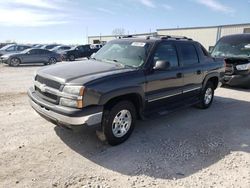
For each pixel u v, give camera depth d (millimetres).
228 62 9664
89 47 26062
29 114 5812
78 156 3947
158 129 5258
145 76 4590
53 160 3789
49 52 20453
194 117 6164
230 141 4773
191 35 37406
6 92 8141
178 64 5531
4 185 3127
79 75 4035
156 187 3232
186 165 3807
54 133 4746
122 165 3740
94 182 3285
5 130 4816
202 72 6297
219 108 7074
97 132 4273
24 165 3604
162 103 5207
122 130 4422
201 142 4672
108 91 3957
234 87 10352
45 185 3168
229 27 33062
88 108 3787
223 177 3514
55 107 3875
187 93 5906
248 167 3809
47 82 4172
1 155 3852
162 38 5367
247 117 6309
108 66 4602
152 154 4117
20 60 18891
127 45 5262
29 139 4453
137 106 4711
